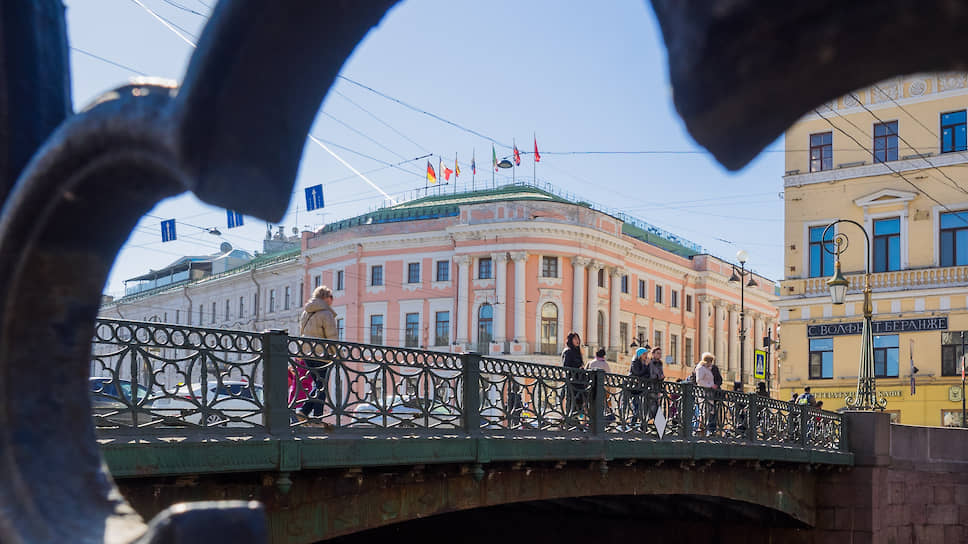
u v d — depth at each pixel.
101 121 1.02
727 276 68.06
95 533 1.12
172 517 0.85
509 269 52.72
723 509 17.98
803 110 0.64
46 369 1.25
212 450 6.92
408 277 55.12
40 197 1.14
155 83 1.01
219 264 69.62
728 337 69.12
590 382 11.92
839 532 18.73
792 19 0.57
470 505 10.06
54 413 1.24
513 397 10.61
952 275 32.22
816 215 34.84
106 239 1.21
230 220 30.08
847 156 34.31
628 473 12.65
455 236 53.72
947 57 0.58
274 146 0.97
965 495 19.69
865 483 18.83
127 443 6.35
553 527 17.70
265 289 62.34
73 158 1.08
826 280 34.50
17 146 1.33
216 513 0.85
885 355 33.31
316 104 0.98
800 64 0.59
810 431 17.84
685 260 64.88
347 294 56.75
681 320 64.12
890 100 33.47
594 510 17.39
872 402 21.19
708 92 0.61
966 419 31.56
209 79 0.91
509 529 17.53
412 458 8.81
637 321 58.72
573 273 53.12
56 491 1.19
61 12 1.44
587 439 11.34
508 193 57.97
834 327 34.31
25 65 1.35
